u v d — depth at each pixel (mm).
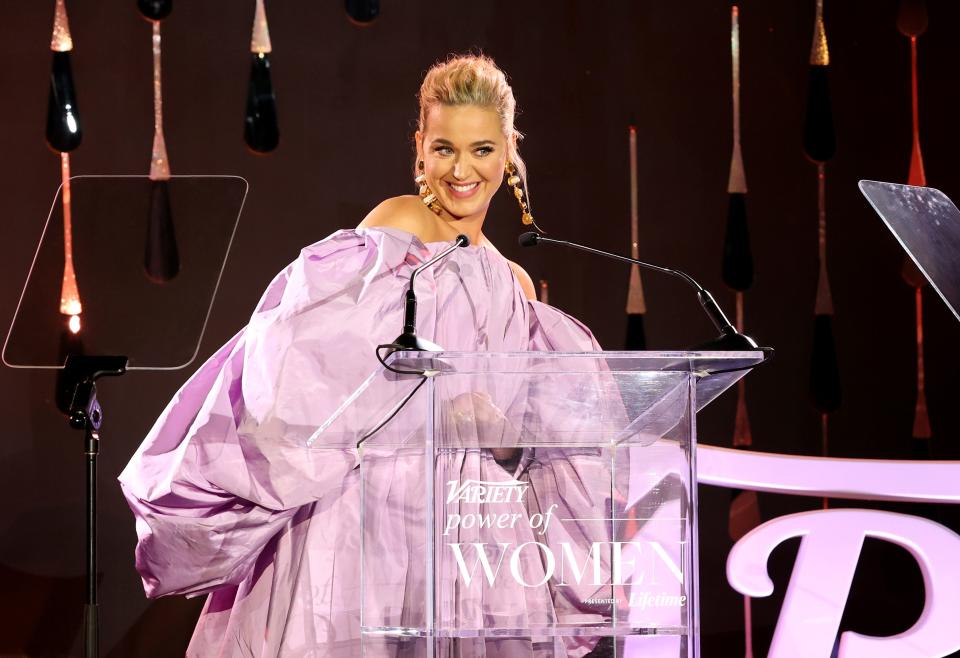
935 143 11992
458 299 8172
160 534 7281
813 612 9883
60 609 10469
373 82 11203
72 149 10766
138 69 10898
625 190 11508
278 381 7281
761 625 11523
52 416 10531
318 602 7219
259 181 10977
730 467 10398
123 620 10547
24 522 10469
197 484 7238
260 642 7395
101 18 10883
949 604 9734
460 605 5262
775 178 11773
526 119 11406
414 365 5254
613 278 11430
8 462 10469
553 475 5387
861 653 9727
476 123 8773
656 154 11586
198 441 7316
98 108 10820
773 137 11797
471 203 8961
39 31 10805
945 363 11883
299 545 7395
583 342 8750
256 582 7594
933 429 11836
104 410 10609
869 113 11953
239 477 7164
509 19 11445
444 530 5297
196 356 10734
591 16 11570
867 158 11922
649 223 11523
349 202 11070
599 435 5426
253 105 11016
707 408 11672
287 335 7449
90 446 7551
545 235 11344
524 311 8602
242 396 7641
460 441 5344
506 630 5250
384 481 5766
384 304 7734
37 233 10680
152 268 9844
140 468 7637
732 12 11797
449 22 11352
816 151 11844
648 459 5430
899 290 11898
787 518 10102
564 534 5355
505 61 11414
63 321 9695
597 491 5387
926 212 7566
